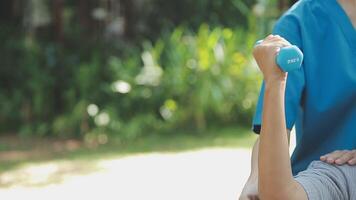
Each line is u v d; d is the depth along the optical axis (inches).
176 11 508.7
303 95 98.7
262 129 82.8
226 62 451.2
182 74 446.3
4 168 342.6
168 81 446.9
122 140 422.3
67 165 346.3
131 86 449.4
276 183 82.5
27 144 418.9
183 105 447.2
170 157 358.3
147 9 508.7
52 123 458.3
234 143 394.3
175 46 458.9
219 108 446.6
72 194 281.4
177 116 446.0
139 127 434.3
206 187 285.7
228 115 455.8
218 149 376.5
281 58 80.9
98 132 429.7
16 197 279.1
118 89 446.3
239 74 452.1
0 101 469.4
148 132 439.8
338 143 98.7
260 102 93.7
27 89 469.7
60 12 486.3
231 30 501.4
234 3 481.7
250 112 453.7
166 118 444.5
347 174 90.6
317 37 98.4
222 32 465.7
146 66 453.4
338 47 97.4
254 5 493.4
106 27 501.0
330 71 97.4
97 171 328.2
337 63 97.2
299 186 84.9
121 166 339.0
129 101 449.4
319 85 97.7
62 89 467.2
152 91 450.9
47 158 370.0
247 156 352.2
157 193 277.7
